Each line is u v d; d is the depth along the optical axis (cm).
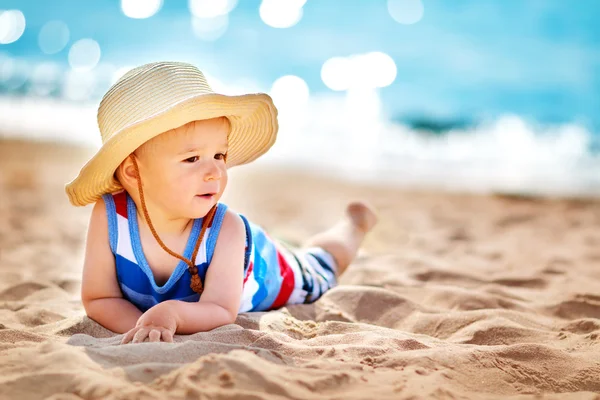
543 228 665
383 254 515
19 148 1019
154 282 291
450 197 839
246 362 220
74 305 343
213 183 274
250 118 295
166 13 2173
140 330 259
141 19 2120
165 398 200
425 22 2091
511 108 1438
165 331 259
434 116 1380
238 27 2075
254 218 689
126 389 204
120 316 290
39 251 504
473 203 806
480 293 375
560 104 1455
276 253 339
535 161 1080
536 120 1351
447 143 1214
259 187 884
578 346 290
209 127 273
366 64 1784
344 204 788
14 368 222
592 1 2072
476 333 305
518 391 236
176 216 284
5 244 524
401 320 335
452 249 554
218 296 289
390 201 811
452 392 221
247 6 2223
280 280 335
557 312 361
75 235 570
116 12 2169
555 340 300
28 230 579
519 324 321
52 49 1819
